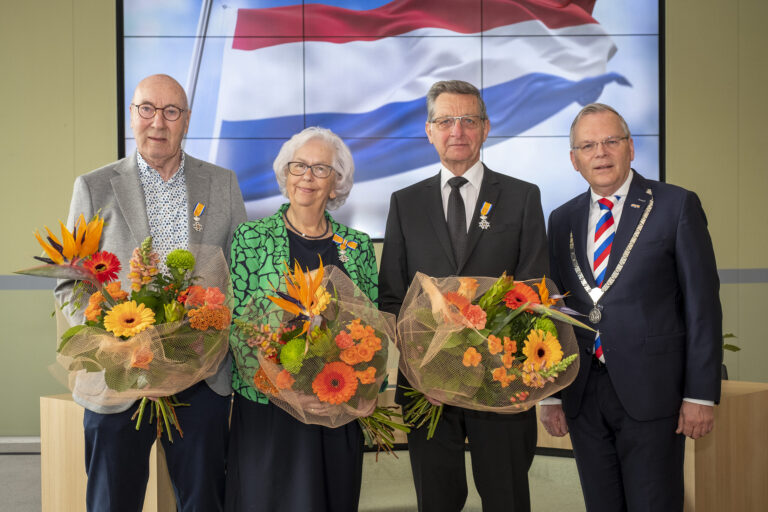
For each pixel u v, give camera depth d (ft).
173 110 6.92
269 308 5.65
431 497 6.95
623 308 6.85
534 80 17.85
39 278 17.24
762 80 17.99
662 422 6.77
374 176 17.84
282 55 17.63
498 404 5.86
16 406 17.21
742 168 18.04
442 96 7.34
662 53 17.83
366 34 17.69
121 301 5.57
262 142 17.71
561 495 12.06
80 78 17.40
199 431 6.41
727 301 18.04
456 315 5.64
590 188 7.56
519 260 7.16
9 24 17.29
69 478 8.84
